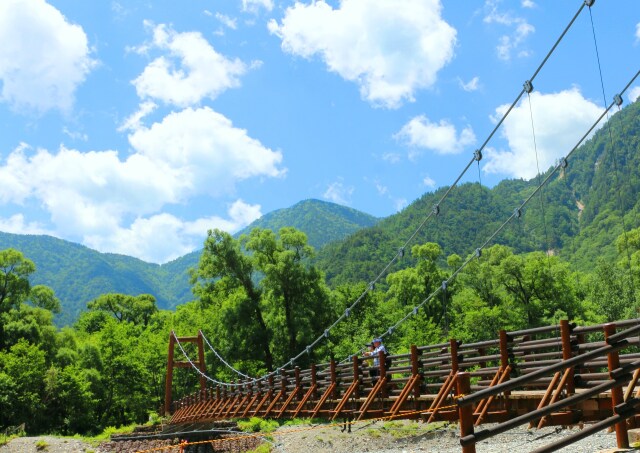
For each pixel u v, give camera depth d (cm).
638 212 10869
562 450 1180
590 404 1093
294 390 2359
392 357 1747
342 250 17262
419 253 6744
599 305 6181
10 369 6269
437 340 5816
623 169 13650
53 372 6366
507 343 1313
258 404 2845
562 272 6231
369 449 2847
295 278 6275
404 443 2789
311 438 3178
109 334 7231
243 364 6300
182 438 3712
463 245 14562
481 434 573
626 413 645
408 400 1625
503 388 586
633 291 6059
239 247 6669
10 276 7369
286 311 6322
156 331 8850
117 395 7050
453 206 15800
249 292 6581
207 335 6925
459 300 6644
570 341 1123
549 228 15550
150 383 7181
